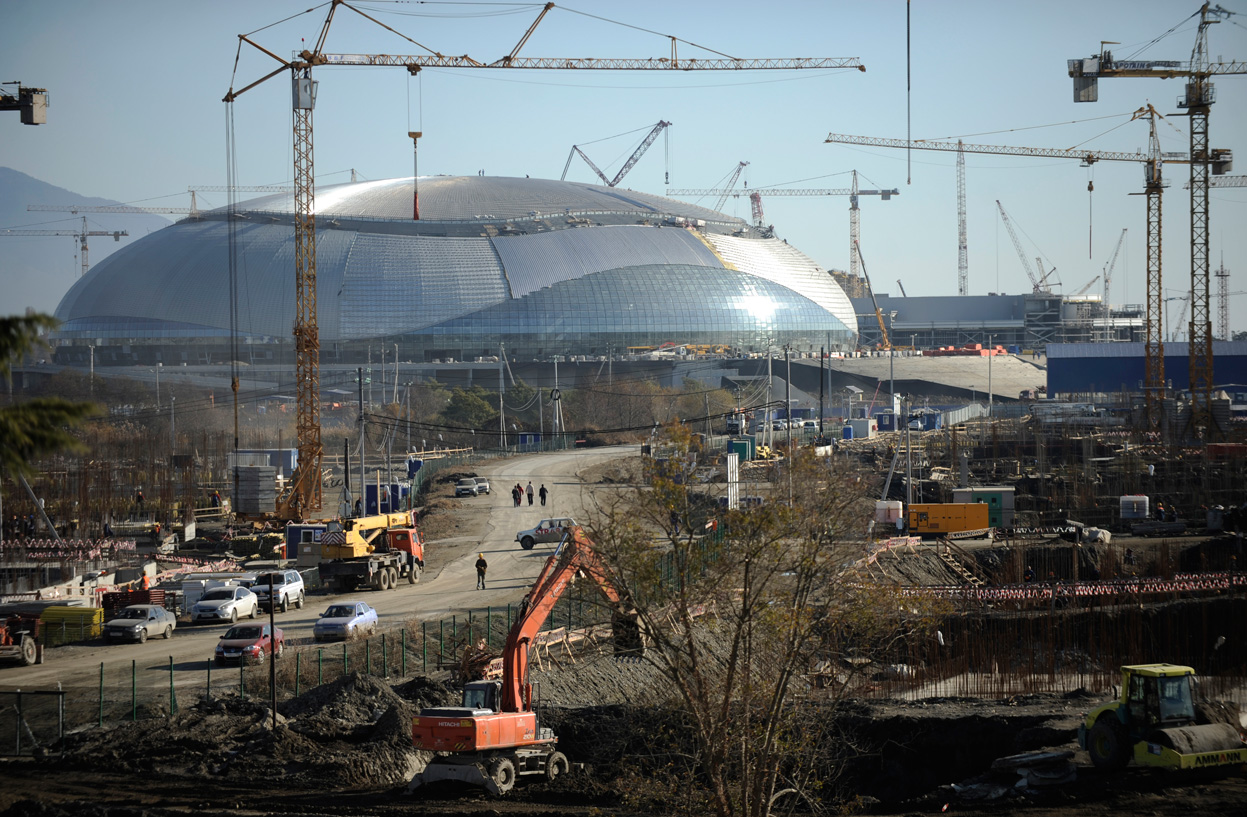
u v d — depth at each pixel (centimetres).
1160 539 9175
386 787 3556
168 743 3847
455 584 7281
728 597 3334
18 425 2070
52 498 9550
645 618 3259
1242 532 9088
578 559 3775
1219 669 6247
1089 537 8838
